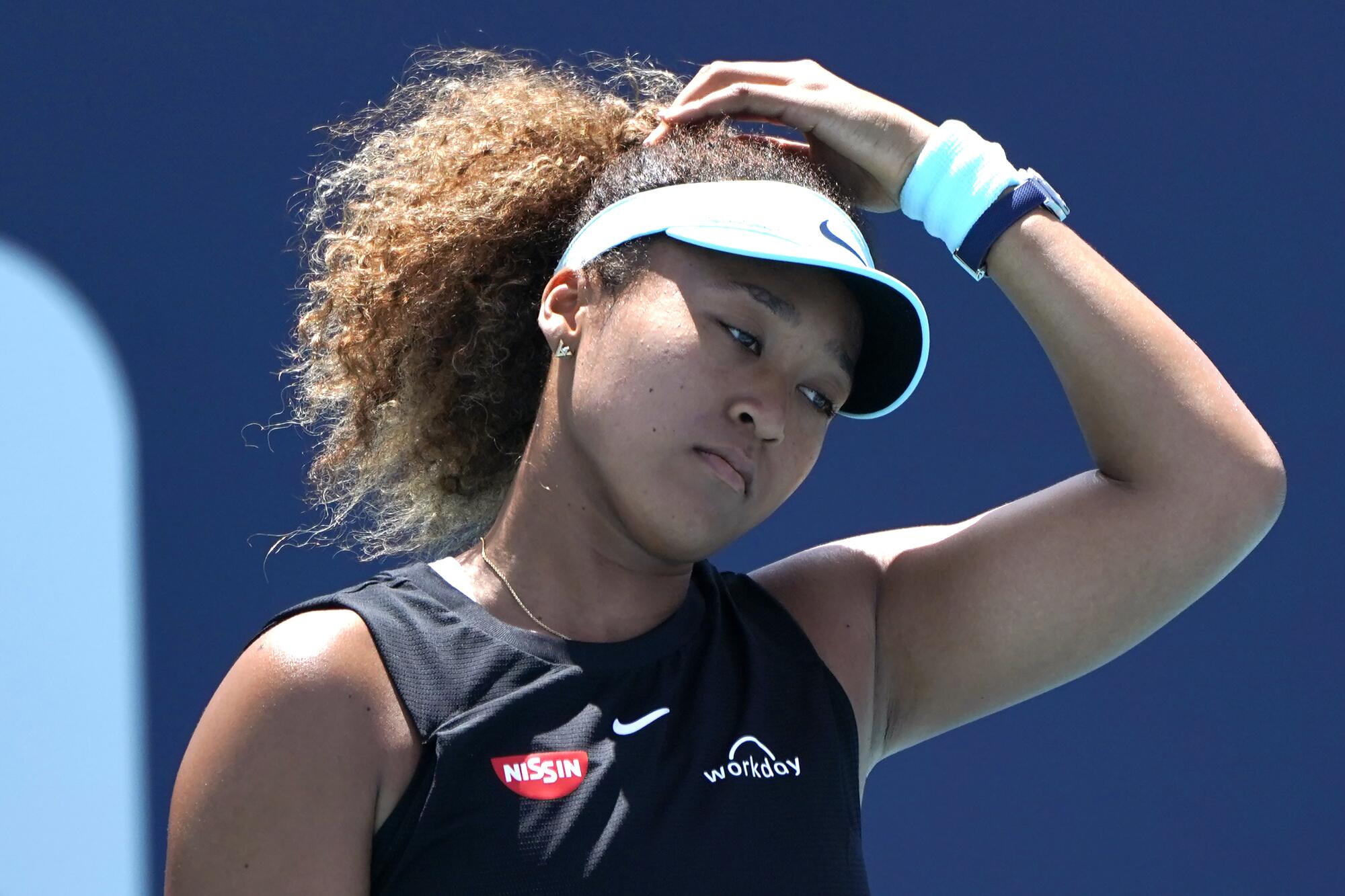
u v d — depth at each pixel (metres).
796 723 6.61
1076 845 12.66
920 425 13.02
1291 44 13.30
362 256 7.93
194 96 12.59
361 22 12.77
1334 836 12.76
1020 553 7.27
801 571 7.41
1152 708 12.83
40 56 12.41
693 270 6.38
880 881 12.49
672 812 6.07
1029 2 13.23
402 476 8.02
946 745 12.68
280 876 5.71
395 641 6.11
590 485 6.52
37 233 12.25
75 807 11.73
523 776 5.93
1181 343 7.33
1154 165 13.23
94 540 12.06
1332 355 13.17
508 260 7.61
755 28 13.06
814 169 7.43
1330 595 12.98
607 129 7.79
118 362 12.26
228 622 12.18
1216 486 7.16
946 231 7.55
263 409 12.45
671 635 6.53
